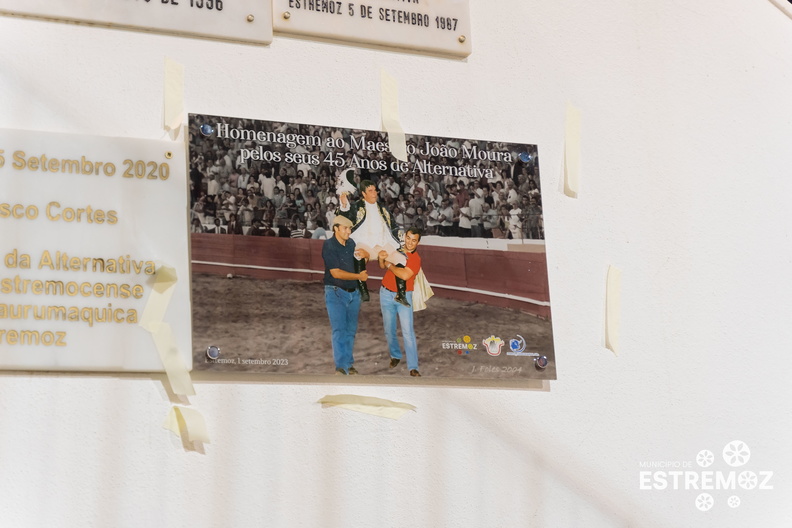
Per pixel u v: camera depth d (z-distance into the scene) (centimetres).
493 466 298
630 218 337
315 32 309
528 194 323
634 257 334
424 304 301
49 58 279
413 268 302
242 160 290
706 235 346
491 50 332
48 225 266
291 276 288
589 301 324
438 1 328
